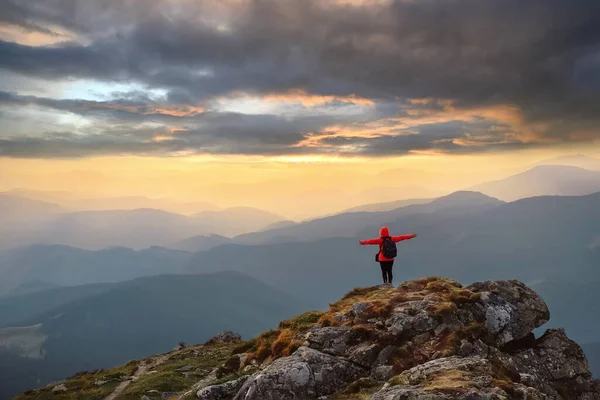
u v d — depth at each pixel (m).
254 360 26.09
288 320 30.91
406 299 25.58
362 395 18.09
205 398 20.66
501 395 12.90
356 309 25.19
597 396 22.50
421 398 13.00
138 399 34.03
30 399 41.94
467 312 23.69
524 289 26.19
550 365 23.08
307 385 19.19
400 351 21.02
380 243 30.75
